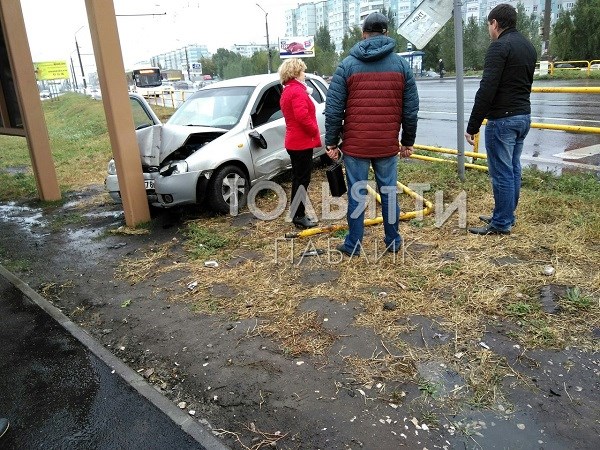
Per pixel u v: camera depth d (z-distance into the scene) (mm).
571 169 7047
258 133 6305
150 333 3527
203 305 3828
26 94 7293
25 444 2504
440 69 36000
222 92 6957
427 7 6453
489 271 3861
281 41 46031
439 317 3324
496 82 4070
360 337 3182
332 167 4395
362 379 2785
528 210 5086
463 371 2779
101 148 13398
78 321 3830
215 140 6027
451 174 6832
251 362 3045
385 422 2459
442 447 2283
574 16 31031
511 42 4023
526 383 2650
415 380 2742
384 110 3865
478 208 5441
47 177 7742
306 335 3264
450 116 13938
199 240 5219
